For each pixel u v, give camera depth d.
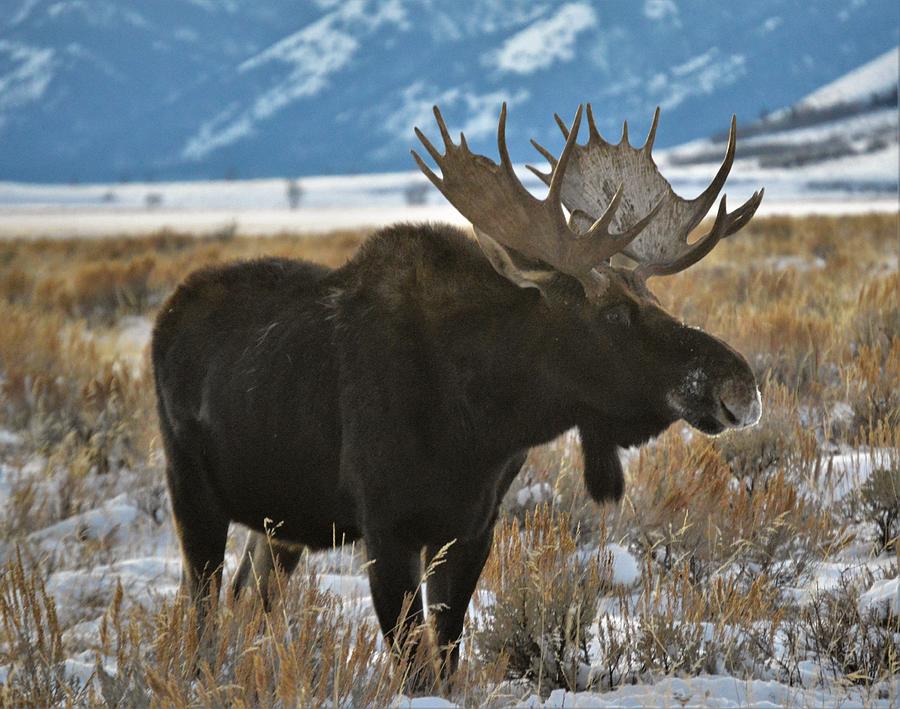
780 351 37.75
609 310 18.16
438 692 18.23
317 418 19.53
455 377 18.55
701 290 52.38
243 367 20.64
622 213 19.67
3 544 28.52
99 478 34.66
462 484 18.66
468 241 19.53
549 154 20.27
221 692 17.08
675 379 17.81
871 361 33.28
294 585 20.86
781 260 92.56
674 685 17.75
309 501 20.12
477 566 19.36
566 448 28.91
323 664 16.67
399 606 18.55
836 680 17.88
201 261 102.38
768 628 20.16
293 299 20.64
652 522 25.12
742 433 28.62
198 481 22.00
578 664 19.03
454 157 18.41
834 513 26.22
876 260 80.94
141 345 62.12
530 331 18.39
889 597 20.06
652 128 19.77
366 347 18.98
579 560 22.81
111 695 17.16
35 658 18.33
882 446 28.56
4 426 41.91
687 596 20.55
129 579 26.02
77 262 130.50
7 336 50.09
